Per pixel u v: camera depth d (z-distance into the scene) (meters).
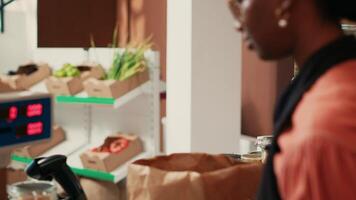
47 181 1.45
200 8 3.11
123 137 3.30
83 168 3.25
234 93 3.27
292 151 0.68
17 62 5.25
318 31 0.74
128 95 3.14
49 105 1.09
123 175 3.12
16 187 1.41
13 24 5.25
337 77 0.71
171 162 1.55
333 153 0.65
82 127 3.61
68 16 3.72
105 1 4.07
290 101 0.74
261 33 0.75
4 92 1.07
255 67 3.82
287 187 0.69
